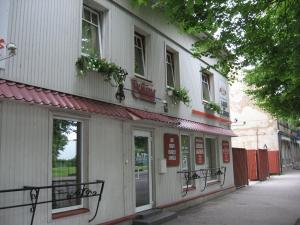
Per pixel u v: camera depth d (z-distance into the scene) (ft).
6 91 20.38
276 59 33.88
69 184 24.95
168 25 43.47
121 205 31.24
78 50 28.02
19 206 20.84
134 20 36.37
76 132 27.78
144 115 33.12
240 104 115.34
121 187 31.48
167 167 40.04
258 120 112.78
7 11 21.66
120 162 31.76
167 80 44.45
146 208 35.65
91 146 28.45
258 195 56.29
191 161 47.14
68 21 27.32
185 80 47.50
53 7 25.98
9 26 22.26
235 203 47.70
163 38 42.27
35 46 24.09
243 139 114.11
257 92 60.34
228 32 31.96
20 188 21.48
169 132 41.45
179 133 43.91
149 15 39.17
